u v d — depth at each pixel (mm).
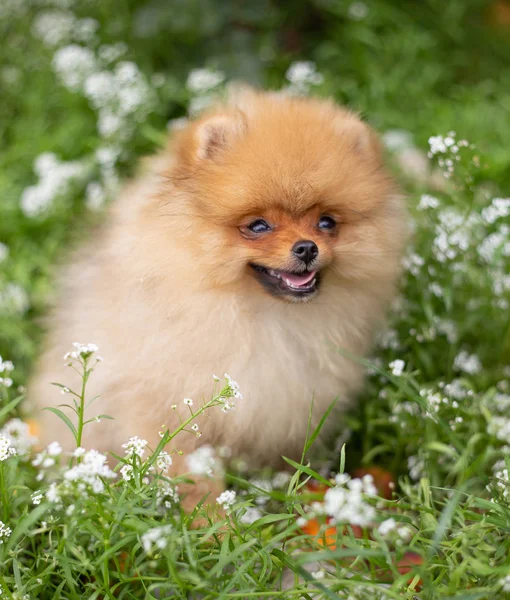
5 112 1476
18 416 1164
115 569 999
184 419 1061
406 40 1649
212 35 1518
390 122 1468
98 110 1445
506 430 1032
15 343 1238
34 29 1610
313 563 1021
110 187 1326
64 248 1295
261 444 1096
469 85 1723
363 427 1153
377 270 1068
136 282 1047
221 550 953
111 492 966
